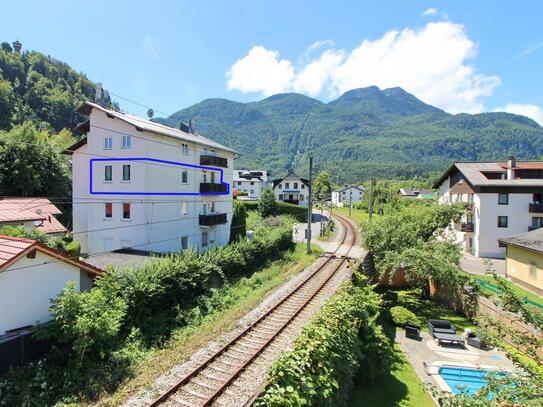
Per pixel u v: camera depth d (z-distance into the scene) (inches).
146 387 367.2
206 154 1285.7
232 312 611.8
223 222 1310.3
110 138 1063.6
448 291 869.8
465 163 1539.1
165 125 1309.1
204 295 695.1
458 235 1517.0
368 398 462.9
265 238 1085.1
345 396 399.2
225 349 461.7
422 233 1015.6
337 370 366.3
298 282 812.6
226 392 362.6
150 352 472.1
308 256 1111.0
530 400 204.2
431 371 551.8
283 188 2935.5
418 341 675.4
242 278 849.5
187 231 1163.9
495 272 304.2
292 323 568.1
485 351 631.2
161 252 989.8
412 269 840.3
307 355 309.0
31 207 994.7
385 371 519.8
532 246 871.7
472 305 663.1
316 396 306.5
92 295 455.2
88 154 1123.9
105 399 362.0
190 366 411.8
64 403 356.8
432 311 844.6
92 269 528.7
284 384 278.7
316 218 2257.6
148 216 1000.2
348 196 3838.6
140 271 591.8
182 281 650.8
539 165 1421.0
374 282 993.5
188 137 1195.3
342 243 1397.6
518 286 956.0
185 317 598.2
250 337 507.2
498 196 1326.3
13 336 413.7
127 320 526.0
